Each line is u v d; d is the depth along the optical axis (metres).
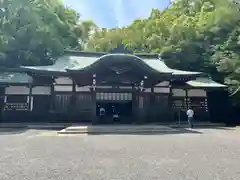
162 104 20.48
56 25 25.72
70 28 28.09
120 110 24.19
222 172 5.13
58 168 5.41
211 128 17.34
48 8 24.94
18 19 22.19
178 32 26.19
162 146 8.66
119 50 20.16
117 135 12.66
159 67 22.25
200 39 26.36
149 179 4.59
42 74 18.80
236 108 23.55
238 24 24.66
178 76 19.77
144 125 17.45
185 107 21.38
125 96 19.81
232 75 22.30
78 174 4.92
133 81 18.91
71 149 7.96
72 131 13.69
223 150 7.85
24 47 22.97
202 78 24.05
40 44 23.27
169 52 25.72
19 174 4.89
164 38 28.80
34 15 22.34
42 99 19.53
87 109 19.48
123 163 5.93
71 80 19.70
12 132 13.70
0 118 19.08
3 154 7.00
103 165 5.71
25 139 10.52
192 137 11.58
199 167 5.55
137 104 19.67
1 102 19.28
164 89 20.70
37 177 4.69
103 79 18.52
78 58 23.20
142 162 6.05
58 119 19.25
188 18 28.59
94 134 13.34
